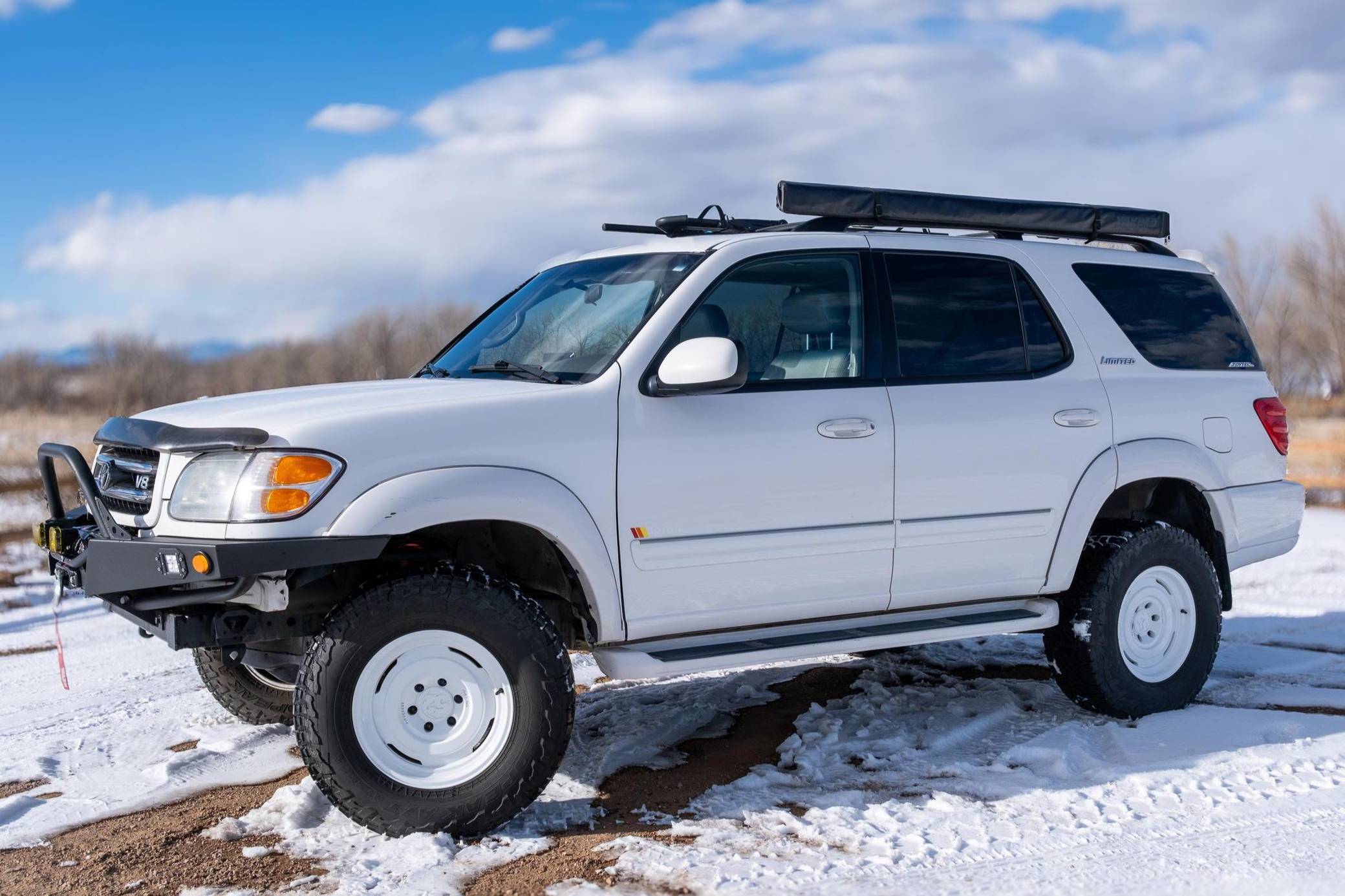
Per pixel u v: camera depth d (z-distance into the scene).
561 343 4.47
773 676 5.94
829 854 3.56
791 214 4.61
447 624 3.78
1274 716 4.95
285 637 4.00
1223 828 3.72
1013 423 4.74
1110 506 5.53
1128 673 5.00
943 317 4.78
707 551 4.18
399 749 3.78
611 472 4.03
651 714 5.22
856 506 4.43
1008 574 4.79
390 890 3.38
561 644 3.92
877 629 4.57
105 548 3.83
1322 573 9.11
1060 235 5.38
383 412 3.82
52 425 22.94
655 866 3.47
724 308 4.36
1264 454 5.48
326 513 3.65
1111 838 3.66
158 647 7.05
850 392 4.47
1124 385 5.10
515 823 3.92
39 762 4.72
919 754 4.54
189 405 4.45
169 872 3.58
